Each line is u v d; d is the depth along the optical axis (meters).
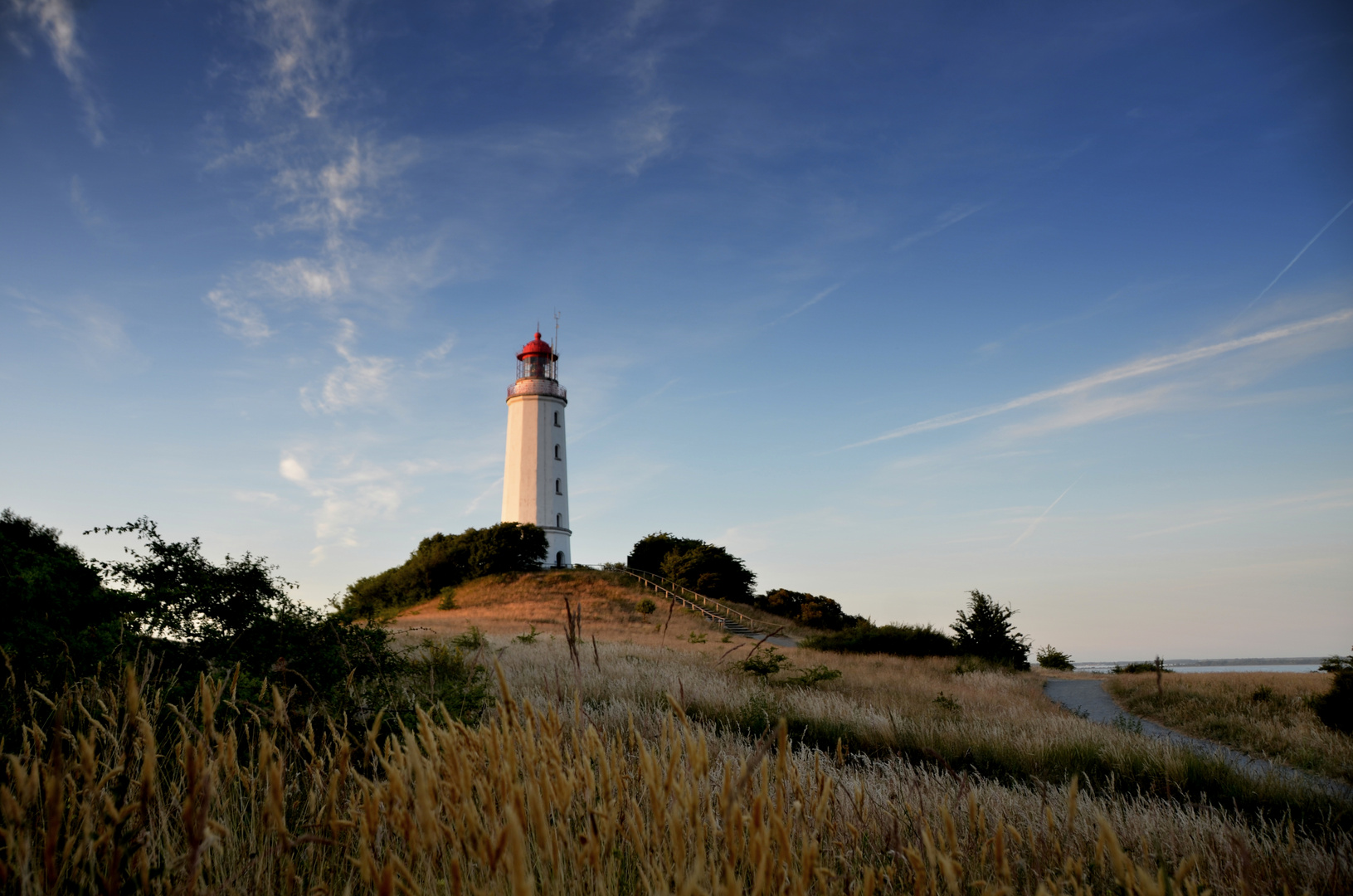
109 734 2.02
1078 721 12.38
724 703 10.20
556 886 1.49
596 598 45.78
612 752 1.92
